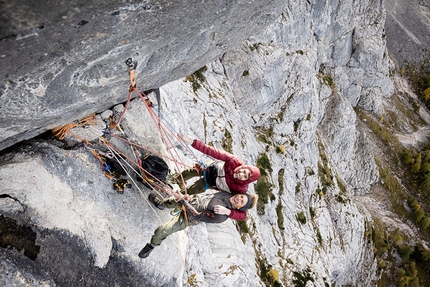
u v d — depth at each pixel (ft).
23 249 16.35
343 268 108.68
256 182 84.79
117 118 22.65
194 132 62.85
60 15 9.81
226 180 20.63
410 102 220.84
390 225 159.02
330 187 123.54
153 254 22.99
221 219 20.16
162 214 23.72
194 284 37.29
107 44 12.51
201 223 49.60
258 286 63.82
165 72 18.60
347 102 152.66
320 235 105.29
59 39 10.73
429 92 221.25
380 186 169.48
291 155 102.37
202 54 19.35
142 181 22.56
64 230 18.04
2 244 15.76
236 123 79.20
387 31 237.25
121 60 14.20
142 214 22.38
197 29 16.05
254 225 76.07
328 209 118.42
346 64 165.37
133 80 15.81
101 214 20.18
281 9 20.67
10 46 9.70
